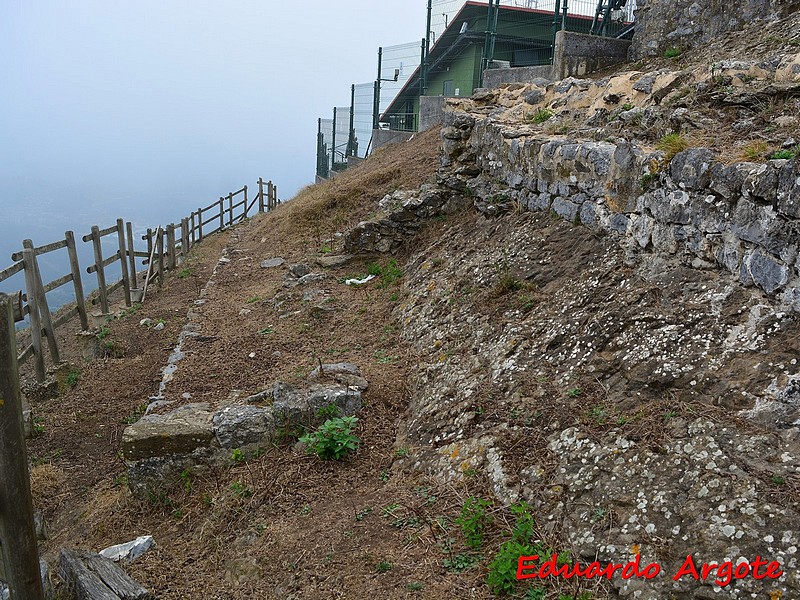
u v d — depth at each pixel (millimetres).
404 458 4621
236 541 4145
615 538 3066
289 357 6781
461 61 18688
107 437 6254
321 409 5207
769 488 2852
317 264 9594
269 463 4871
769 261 3633
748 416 3254
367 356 6469
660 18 11094
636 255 4961
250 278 10609
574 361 4406
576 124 7426
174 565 4059
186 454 4930
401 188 11719
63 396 7227
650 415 3564
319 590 3430
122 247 10516
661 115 5926
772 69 6051
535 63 15977
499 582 3113
